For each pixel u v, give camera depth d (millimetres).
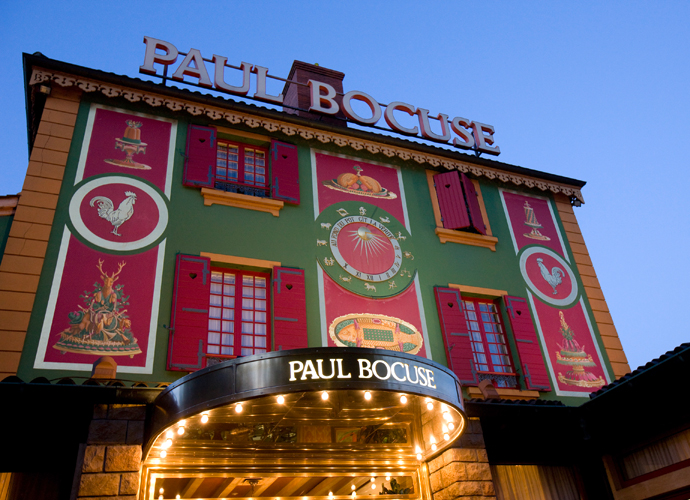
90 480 6754
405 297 11438
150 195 10492
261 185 11805
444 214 13016
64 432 7559
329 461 8195
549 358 12008
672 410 9172
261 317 10328
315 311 10516
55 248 9273
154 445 7172
